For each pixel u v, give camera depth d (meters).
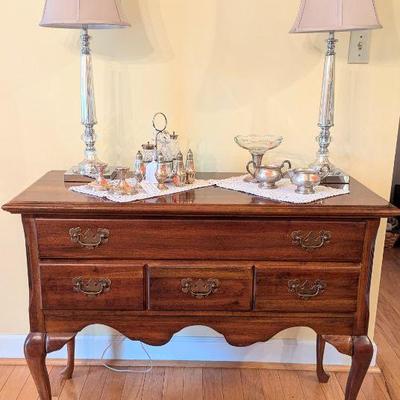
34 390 1.69
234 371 1.81
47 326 1.31
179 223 1.23
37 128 1.66
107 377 1.77
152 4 1.56
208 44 1.59
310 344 1.83
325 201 1.25
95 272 1.26
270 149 1.52
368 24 1.28
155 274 1.26
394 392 1.71
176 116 1.65
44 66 1.60
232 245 1.24
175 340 1.85
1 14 1.56
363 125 1.65
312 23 1.32
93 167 1.50
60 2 1.29
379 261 1.77
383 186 1.71
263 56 1.60
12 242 1.77
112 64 1.60
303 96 1.63
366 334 1.31
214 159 1.69
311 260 1.25
